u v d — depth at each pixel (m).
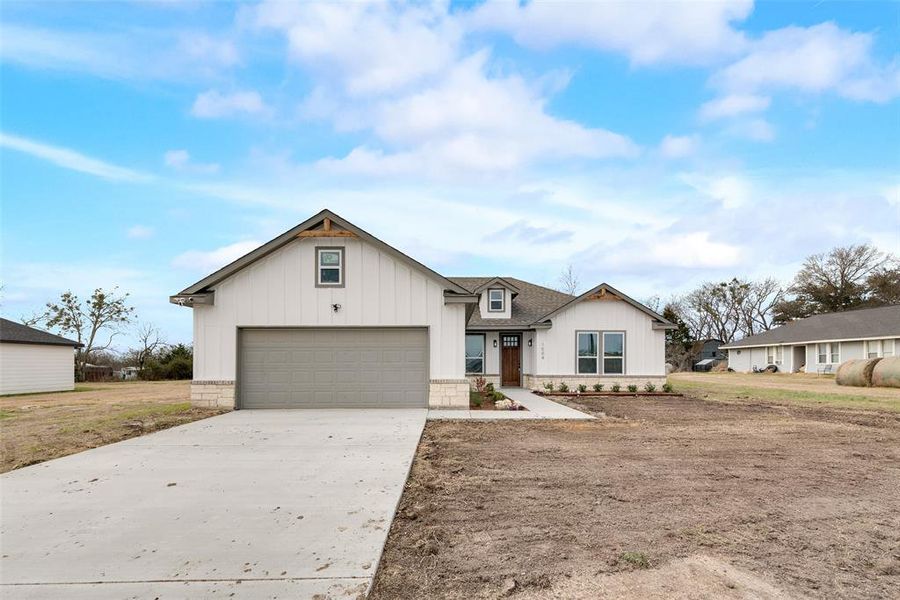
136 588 3.47
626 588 3.51
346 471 6.72
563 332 19.47
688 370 49.44
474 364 21.42
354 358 13.55
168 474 6.59
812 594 3.45
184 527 4.64
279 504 5.32
